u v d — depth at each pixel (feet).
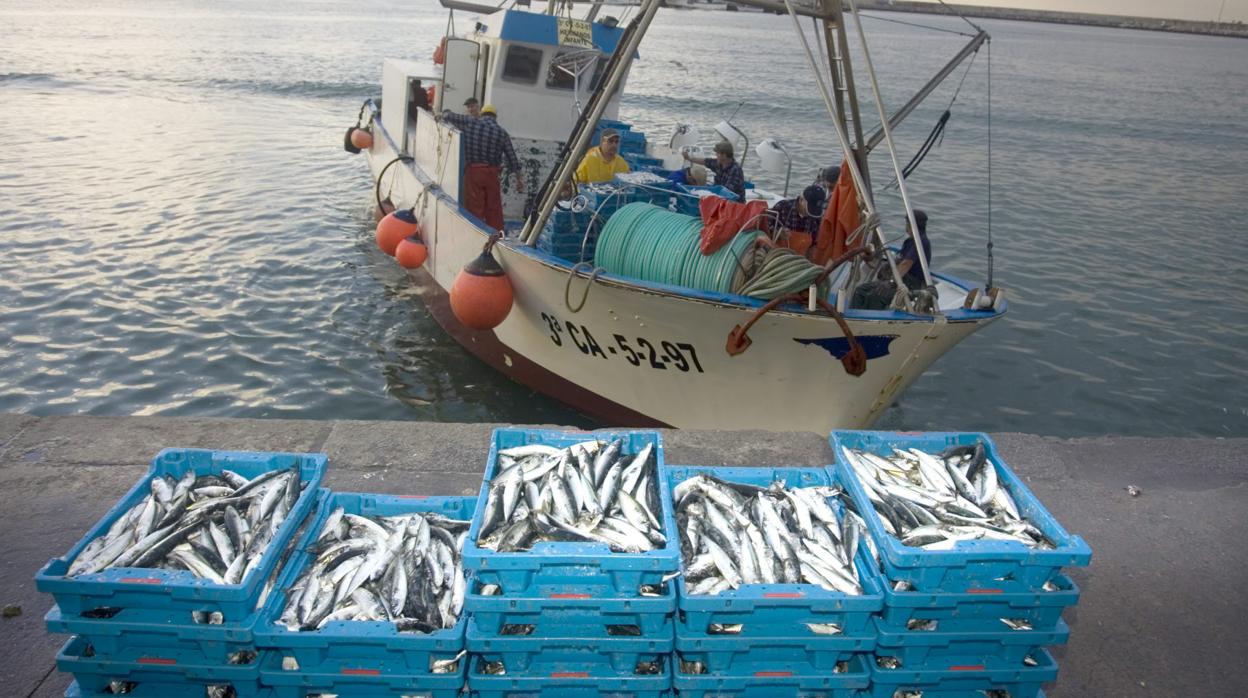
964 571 9.72
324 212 52.60
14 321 34.91
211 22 221.66
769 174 72.18
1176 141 111.45
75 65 119.03
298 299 38.93
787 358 22.59
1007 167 84.38
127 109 86.99
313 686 9.53
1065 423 32.35
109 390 30.14
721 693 10.03
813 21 21.48
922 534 10.18
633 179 26.86
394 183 42.19
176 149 69.05
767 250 21.70
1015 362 37.29
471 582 9.73
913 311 21.68
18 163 61.16
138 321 35.65
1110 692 11.72
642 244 22.99
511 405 30.40
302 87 107.45
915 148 92.27
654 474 11.42
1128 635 12.80
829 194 26.91
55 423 17.17
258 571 9.48
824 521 11.05
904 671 9.89
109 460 15.98
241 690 9.59
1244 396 35.37
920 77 177.88
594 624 9.71
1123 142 107.65
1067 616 13.15
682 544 10.64
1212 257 55.36
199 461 11.53
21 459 15.89
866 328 21.27
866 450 12.45
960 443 12.55
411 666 9.56
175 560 9.87
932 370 36.06
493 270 25.95
